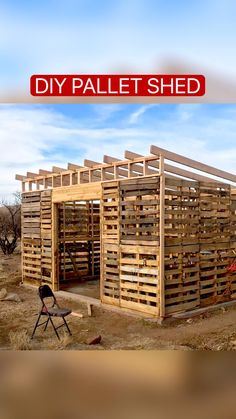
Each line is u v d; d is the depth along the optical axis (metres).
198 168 8.69
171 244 8.01
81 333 7.28
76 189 10.07
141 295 8.17
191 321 7.88
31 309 9.28
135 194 8.34
